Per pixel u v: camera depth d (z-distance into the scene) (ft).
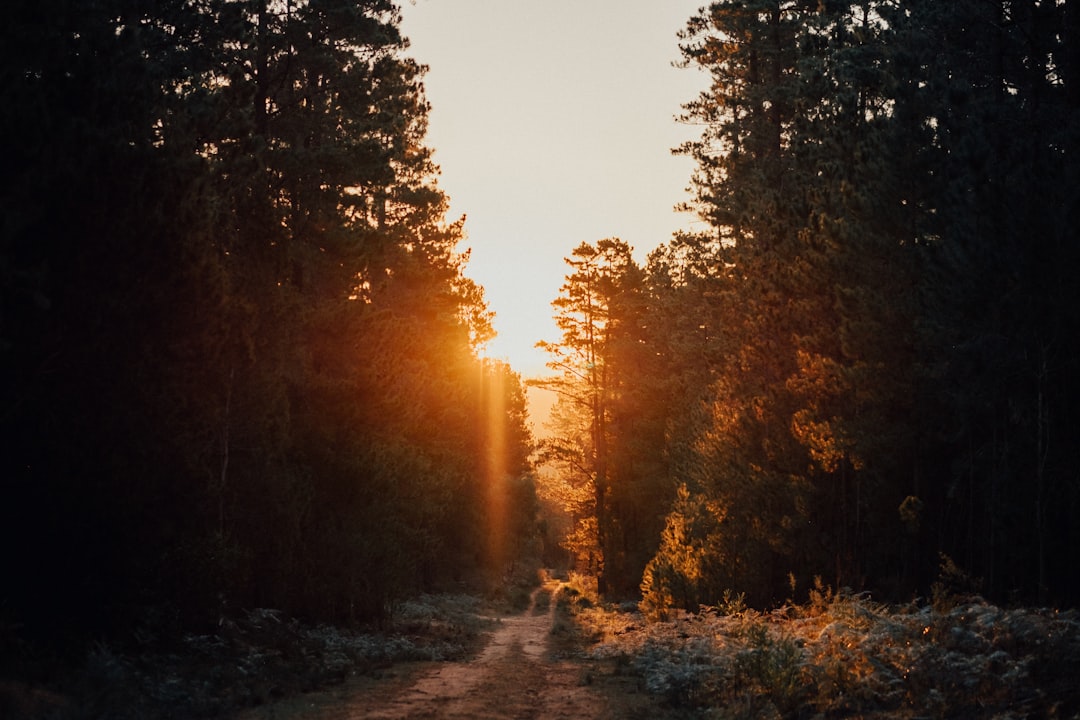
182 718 39.68
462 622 126.00
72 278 44.73
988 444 66.59
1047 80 79.46
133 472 48.19
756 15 129.49
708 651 59.47
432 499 132.98
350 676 58.90
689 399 159.53
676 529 116.47
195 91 65.51
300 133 100.63
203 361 57.31
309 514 86.58
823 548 84.17
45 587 45.73
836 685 41.81
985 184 59.21
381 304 136.15
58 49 46.14
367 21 96.84
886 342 74.33
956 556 73.00
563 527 430.61
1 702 33.65
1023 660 38.50
